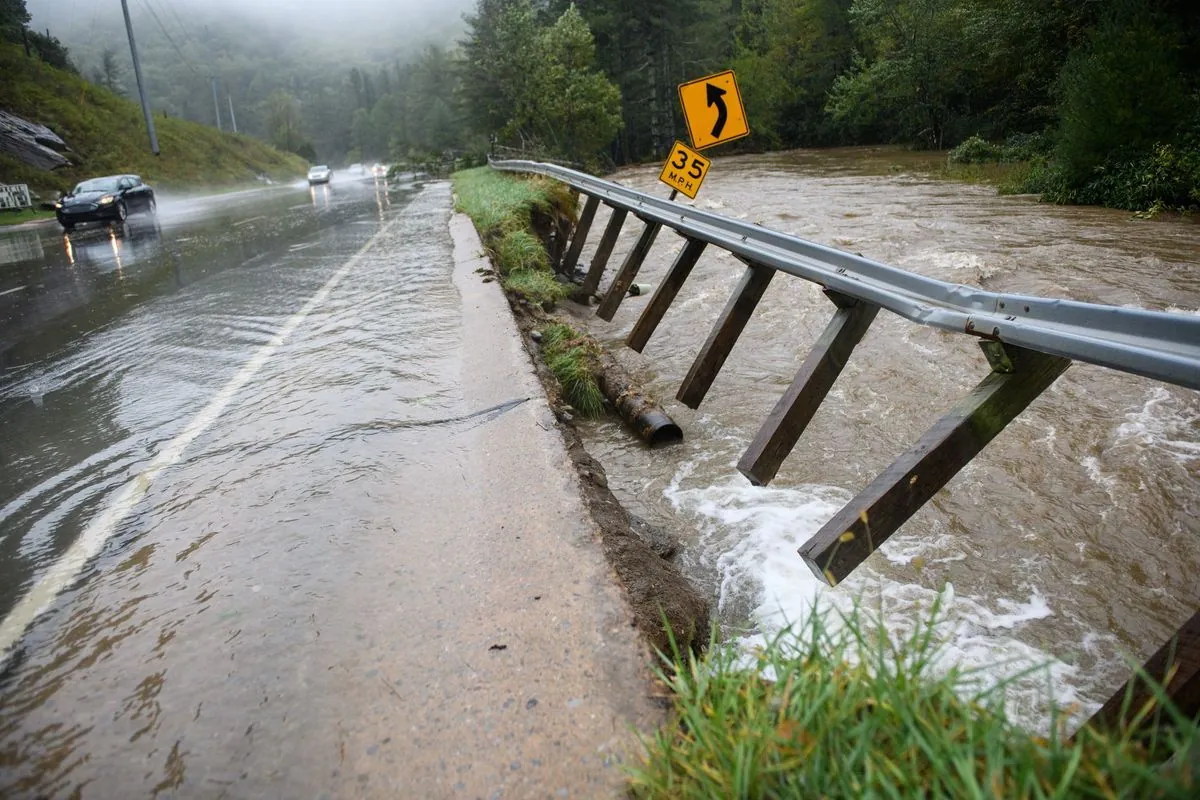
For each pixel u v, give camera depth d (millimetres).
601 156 48594
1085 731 1407
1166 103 15453
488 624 2342
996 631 3133
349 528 3045
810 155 43938
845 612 3211
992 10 28547
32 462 4004
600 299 10219
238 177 59219
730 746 1591
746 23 61906
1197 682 1583
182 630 2455
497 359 5129
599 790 1692
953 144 40062
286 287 8508
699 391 5238
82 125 45781
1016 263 10258
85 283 10312
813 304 8648
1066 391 5699
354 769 1828
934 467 2564
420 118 136500
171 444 4094
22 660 2375
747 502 4359
